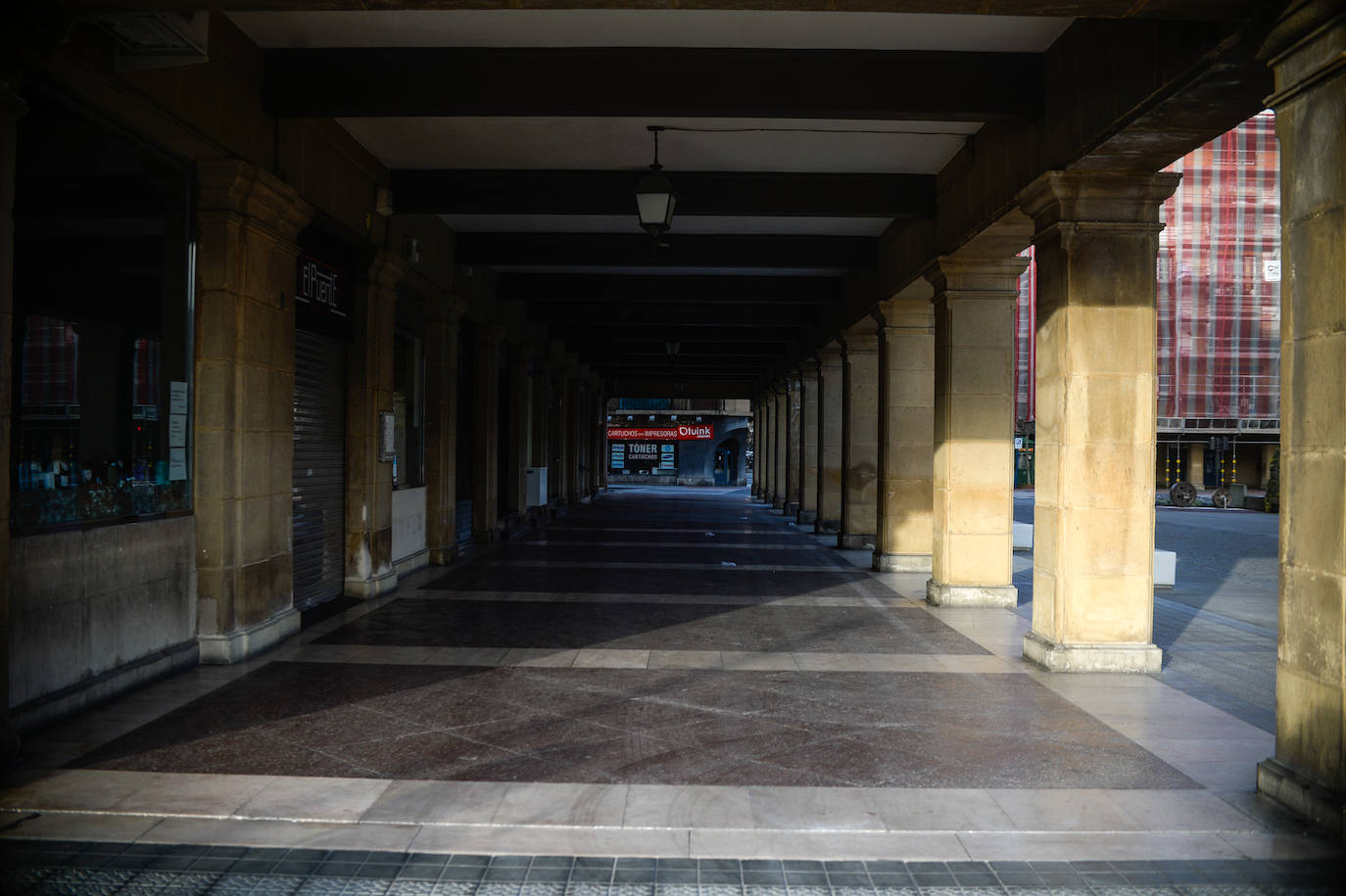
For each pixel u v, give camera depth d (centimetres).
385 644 799
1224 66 500
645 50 728
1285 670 458
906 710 613
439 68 738
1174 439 5075
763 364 3123
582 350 2678
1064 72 690
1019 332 5003
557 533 1941
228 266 717
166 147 669
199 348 718
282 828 409
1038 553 777
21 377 529
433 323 1338
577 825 416
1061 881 370
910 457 1349
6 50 470
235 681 668
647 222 872
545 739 539
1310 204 435
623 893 353
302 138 820
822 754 519
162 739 529
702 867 377
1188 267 4769
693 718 588
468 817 423
